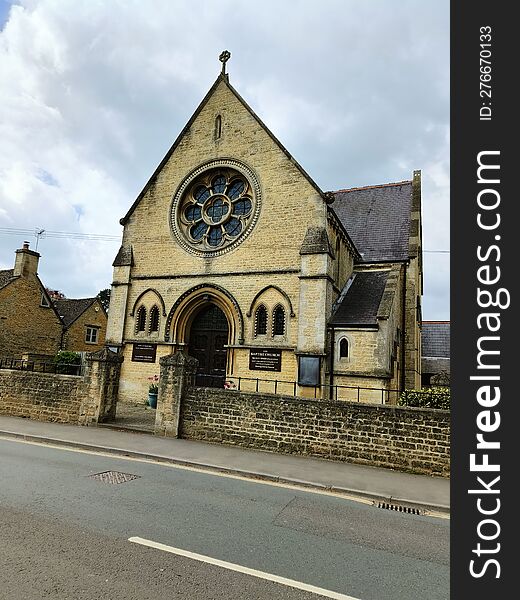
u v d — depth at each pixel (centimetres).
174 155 2216
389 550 623
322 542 635
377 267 2361
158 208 2202
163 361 1416
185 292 2042
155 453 1144
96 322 3694
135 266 2197
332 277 1848
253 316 1889
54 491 788
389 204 2806
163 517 689
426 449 1103
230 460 1114
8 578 471
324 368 1720
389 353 1756
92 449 1196
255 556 571
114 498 768
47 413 1576
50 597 438
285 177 1933
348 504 844
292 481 973
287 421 1246
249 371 1848
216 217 2106
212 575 509
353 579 529
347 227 2734
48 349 3178
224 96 2150
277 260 1884
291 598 473
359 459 1159
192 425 1361
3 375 1684
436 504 862
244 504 788
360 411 1177
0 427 1398
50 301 3228
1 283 3077
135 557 541
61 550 548
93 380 1517
